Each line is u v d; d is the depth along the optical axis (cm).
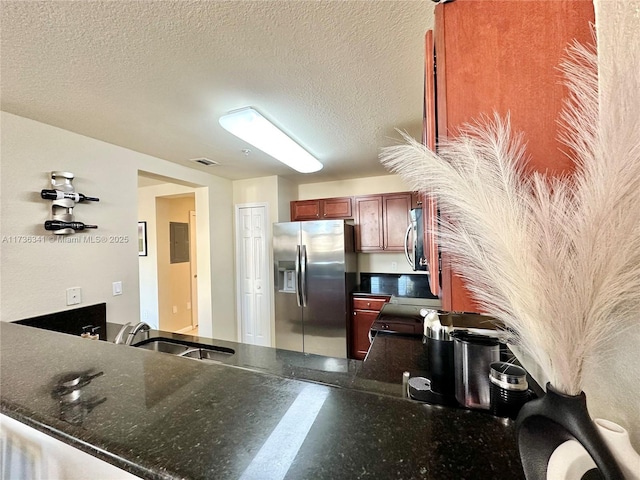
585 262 41
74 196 198
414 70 136
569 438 44
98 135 211
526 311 46
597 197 40
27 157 179
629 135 38
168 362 90
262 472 46
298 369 128
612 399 52
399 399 65
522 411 50
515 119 61
